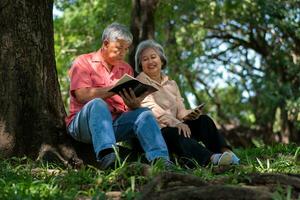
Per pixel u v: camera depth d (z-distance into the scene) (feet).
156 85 20.33
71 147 19.25
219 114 60.90
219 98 65.87
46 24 19.76
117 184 14.33
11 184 14.43
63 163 18.94
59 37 54.70
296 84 50.26
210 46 55.62
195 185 13.50
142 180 14.24
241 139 54.75
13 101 19.07
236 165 17.30
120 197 13.44
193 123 20.11
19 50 19.24
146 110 18.02
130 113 18.11
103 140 16.99
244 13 49.29
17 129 18.97
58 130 19.31
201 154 18.40
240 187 12.34
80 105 19.10
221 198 12.17
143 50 20.52
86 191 14.03
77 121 18.31
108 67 19.72
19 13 19.30
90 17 50.06
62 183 14.62
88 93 18.74
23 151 18.93
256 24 49.73
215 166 16.98
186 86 54.44
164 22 47.14
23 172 16.20
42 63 19.51
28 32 19.36
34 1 19.49
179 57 51.31
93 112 17.39
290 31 46.78
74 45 52.85
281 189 12.84
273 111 52.49
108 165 16.52
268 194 12.02
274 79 49.29
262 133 54.08
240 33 54.34
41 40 19.57
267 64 51.88
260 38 53.06
